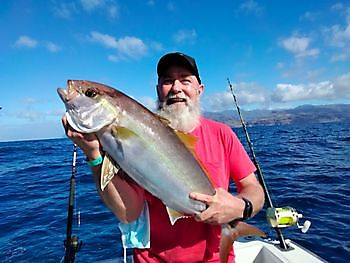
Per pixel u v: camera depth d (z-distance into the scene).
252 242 1.51
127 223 0.95
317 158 6.06
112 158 0.83
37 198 3.86
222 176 1.01
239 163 1.03
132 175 0.84
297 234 2.08
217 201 0.84
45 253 2.14
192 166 0.90
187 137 0.92
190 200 0.88
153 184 0.86
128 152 0.83
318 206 2.72
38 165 7.65
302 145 9.47
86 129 0.79
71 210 1.27
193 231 0.94
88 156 0.82
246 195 0.95
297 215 1.35
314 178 3.97
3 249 2.23
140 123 0.85
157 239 0.96
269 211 1.37
